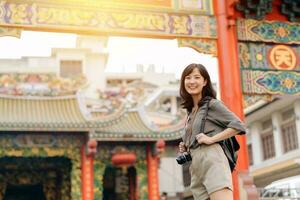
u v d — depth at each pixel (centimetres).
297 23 1588
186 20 1475
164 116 4041
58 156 2719
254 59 1516
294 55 1559
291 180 2752
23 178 2998
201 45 1470
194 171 506
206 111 511
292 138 2988
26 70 4547
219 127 504
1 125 2383
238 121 489
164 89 4612
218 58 1476
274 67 1529
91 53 4662
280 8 1578
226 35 1478
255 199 1323
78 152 2608
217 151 490
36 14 1363
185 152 521
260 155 3369
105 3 1420
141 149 2727
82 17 1393
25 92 2770
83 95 2739
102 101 2894
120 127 2666
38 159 2880
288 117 3058
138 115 2805
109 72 5203
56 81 2802
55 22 1370
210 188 479
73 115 2619
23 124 2402
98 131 2536
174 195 4300
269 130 3275
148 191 2667
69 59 4606
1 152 2492
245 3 1519
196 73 521
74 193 2561
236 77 1455
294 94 1523
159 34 1441
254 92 1487
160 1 1471
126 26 1422
